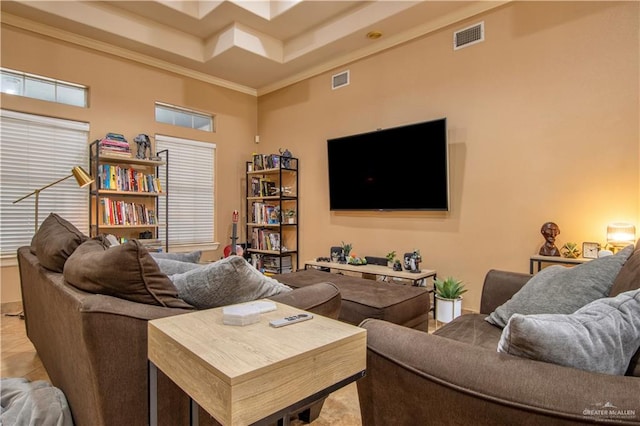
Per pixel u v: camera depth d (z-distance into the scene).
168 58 4.54
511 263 3.28
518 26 3.24
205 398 0.86
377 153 4.12
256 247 5.29
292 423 1.74
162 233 4.75
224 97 5.33
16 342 2.83
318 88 4.89
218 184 5.26
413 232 3.95
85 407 1.28
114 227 4.12
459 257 3.61
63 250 1.68
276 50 4.60
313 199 4.98
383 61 4.19
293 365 0.90
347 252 4.32
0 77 3.65
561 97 3.02
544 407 0.74
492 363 0.86
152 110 4.60
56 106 3.88
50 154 3.89
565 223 3.00
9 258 3.64
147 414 1.21
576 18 2.95
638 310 0.94
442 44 3.71
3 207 3.64
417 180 3.79
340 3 3.84
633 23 2.70
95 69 4.13
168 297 1.34
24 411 1.53
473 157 3.51
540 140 3.13
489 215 3.42
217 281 1.38
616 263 1.49
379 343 1.06
